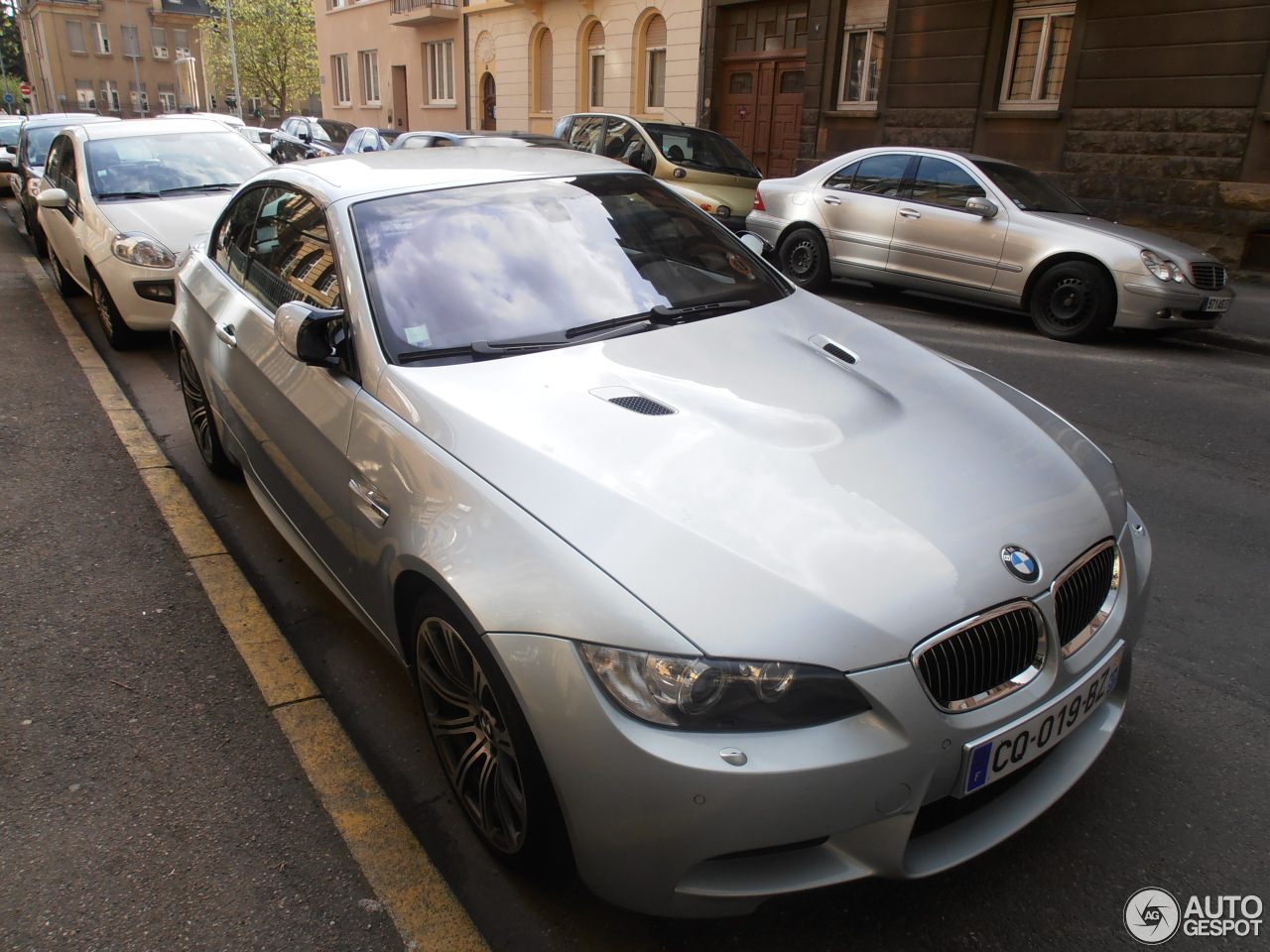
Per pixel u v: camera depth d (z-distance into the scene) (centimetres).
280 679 308
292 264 331
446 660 231
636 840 183
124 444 511
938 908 221
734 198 1151
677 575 187
